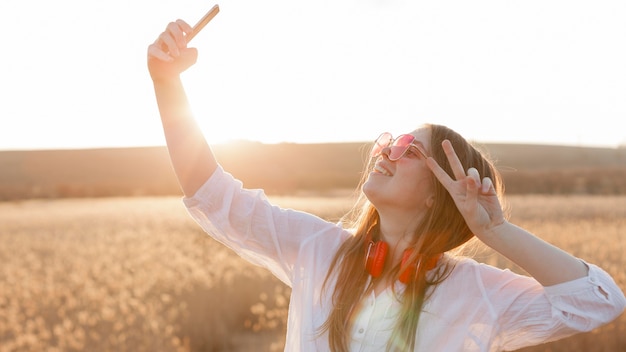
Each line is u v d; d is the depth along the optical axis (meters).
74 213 38.34
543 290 1.78
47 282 11.02
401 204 1.86
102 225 28.22
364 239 1.90
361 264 1.85
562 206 34.56
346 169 82.50
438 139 1.88
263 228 1.94
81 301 9.64
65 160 94.50
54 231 25.64
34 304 9.12
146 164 92.75
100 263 14.30
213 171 1.94
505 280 1.83
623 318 7.14
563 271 1.68
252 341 7.75
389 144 1.98
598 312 1.68
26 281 10.88
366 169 2.14
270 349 7.19
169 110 1.88
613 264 11.19
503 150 102.00
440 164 1.86
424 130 1.92
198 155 1.91
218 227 1.94
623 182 58.38
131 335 7.17
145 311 8.09
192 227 25.86
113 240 20.52
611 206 34.75
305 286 1.89
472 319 1.77
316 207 33.84
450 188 1.71
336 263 1.88
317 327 1.83
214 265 12.09
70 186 68.62
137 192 68.56
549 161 94.88
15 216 36.84
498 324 1.76
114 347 6.83
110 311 7.73
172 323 8.11
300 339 1.85
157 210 40.09
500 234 1.68
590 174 62.59
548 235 16.84
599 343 6.62
